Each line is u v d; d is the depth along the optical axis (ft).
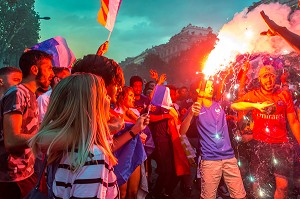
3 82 12.50
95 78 5.76
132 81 17.61
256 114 13.67
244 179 16.98
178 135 15.79
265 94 13.43
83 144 5.14
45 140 5.29
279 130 13.19
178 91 28.27
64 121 5.50
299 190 15.48
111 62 8.23
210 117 13.06
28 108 9.32
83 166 5.01
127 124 11.60
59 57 13.47
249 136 14.78
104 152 5.24
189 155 15.34
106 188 5.14
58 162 5.34
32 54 9.72
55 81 12.07
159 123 15.87
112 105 11.87
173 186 16.17
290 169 13.21
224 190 17.43
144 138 13.60
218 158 12.88
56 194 5.15
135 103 17.53
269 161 13.37
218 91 13.89
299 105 16.87
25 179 9.44
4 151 9.05
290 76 17.22
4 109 8.81
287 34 6.44
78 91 5.53
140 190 13.12
